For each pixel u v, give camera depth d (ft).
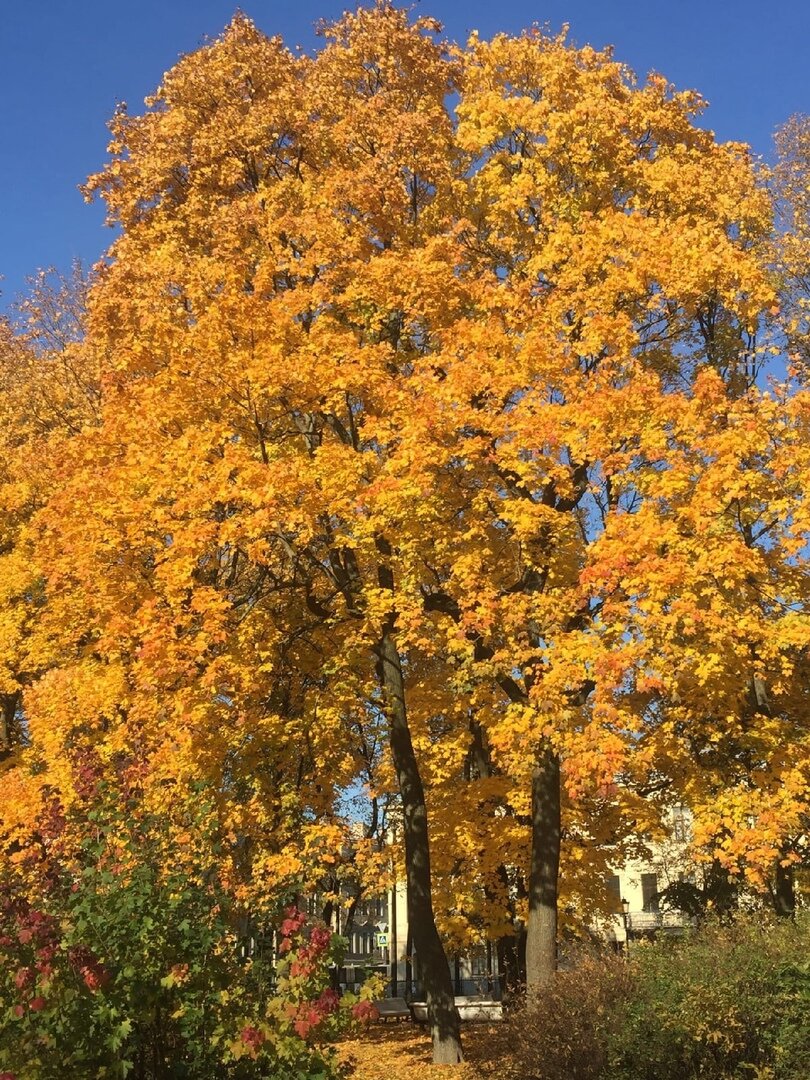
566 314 48.29
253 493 38.65
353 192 48.55
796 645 41.16
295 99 54.65
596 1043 26.71
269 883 32.83
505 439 41.19
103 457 45.19
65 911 23.06
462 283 45.34
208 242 52.26
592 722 35.60
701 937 29.22
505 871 57.93
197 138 55.52
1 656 55.93
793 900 53.47
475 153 54.08
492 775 65.72
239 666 42.68
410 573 42.75
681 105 55.26
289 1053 20.35
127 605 43.37
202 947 22.41
